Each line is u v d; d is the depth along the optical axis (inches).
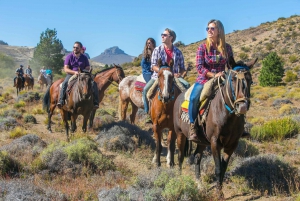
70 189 245.6
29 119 564.4
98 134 426.3
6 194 219.8
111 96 1058.1
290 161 334.6
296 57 2338.8
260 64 2336.4
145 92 363.6
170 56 327.0
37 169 291.4
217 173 225.1
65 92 423.8
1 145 388.5
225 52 238.8
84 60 440.8
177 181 216.8
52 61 2388.0
